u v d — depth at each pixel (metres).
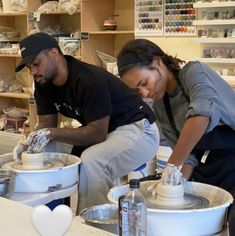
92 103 2.41
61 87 2.56
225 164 1.78
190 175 1.85
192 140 1.61
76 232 1.30
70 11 4.62
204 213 1.42
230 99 1.75
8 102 5.80
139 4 4.31
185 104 1.84
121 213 1.34
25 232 1.29
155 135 2.65
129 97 2.59
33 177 2.04
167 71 1.82
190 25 4.04
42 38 2.44
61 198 2.12
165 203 1.53
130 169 2.58
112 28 4.62
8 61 5.71
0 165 2.31
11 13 5.16
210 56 3.94
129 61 1.73
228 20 3.71
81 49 4.59
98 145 2.49
